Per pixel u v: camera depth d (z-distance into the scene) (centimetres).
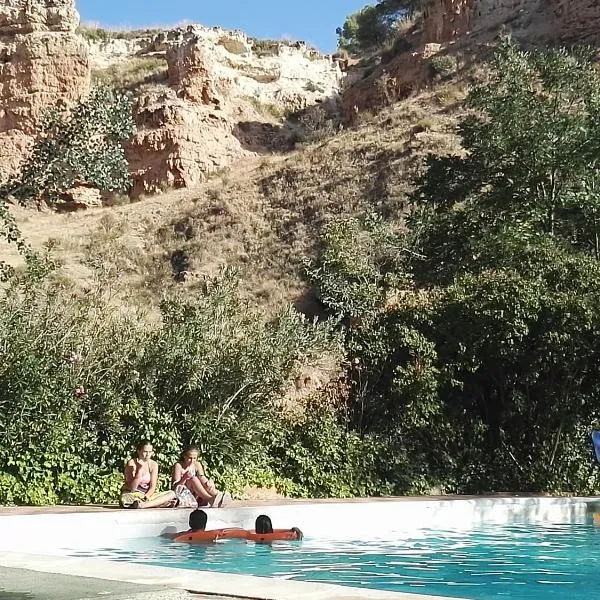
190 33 5472
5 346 1124
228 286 1384
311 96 5419
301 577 696
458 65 4481
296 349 1320
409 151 3688
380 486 1367
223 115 4691
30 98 4256
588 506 1218
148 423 1188
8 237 1525
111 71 5072
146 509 1000
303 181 3850
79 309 1251
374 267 2175
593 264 1541
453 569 745
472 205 2027
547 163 1859
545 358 1470
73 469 1130
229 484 1212
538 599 605
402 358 1523
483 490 1462
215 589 440
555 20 4338
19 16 4397
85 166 1583
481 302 1487
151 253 3538
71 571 496
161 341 1241
